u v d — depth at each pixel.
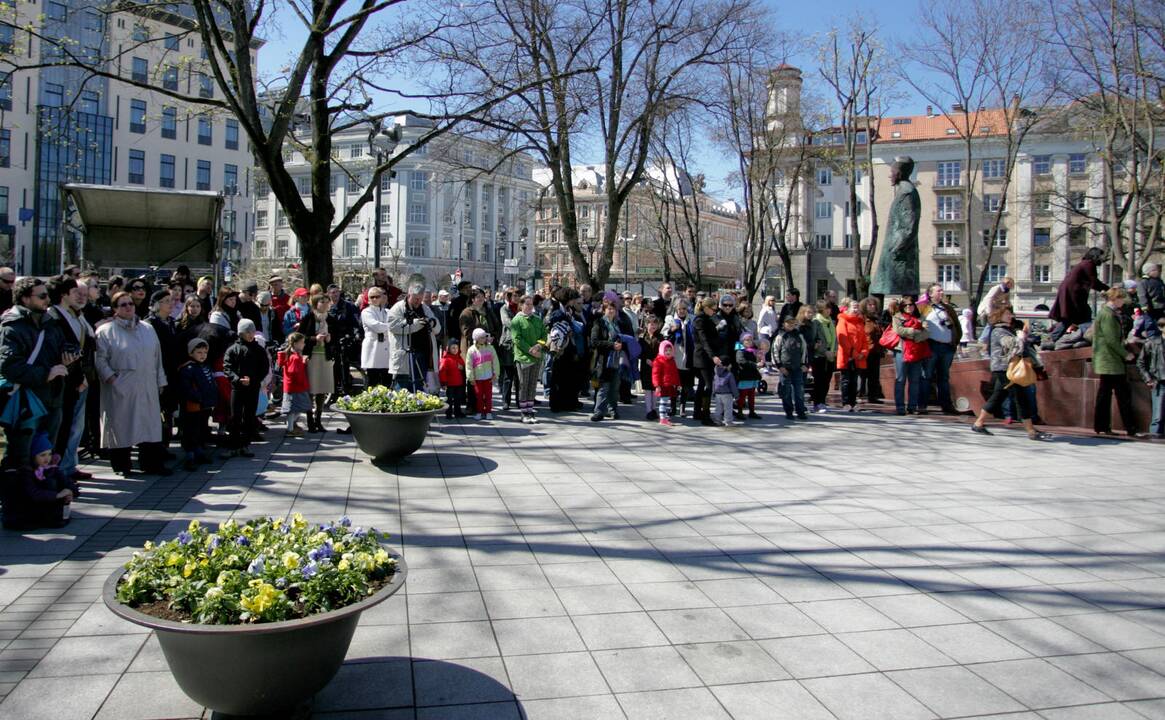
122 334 7.55
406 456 8.63
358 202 14.44
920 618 4.55
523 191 83.81
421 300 11.78
